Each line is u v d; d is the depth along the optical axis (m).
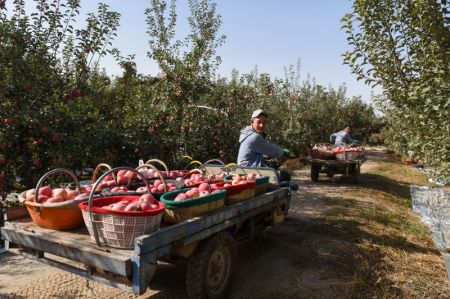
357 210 7.41
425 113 4.35
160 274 4.08
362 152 11.58
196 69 8.52
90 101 6.68
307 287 3.85
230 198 3.77
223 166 5.04
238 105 9.73
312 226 6.04
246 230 4.38
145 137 7.28
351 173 11.11
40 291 3.64
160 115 7.50
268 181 4.77
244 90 10.82
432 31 3.86
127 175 3.90
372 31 4.44
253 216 4.35
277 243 5.18
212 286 3.34
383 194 9.90
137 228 2.64
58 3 5.85
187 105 8.01
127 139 6.84
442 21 3.81
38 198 3.04
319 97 20.75
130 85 7.82
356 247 5.10
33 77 5.57
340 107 24.41
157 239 2.62
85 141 5.81
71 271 2.88
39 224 3.14
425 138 4.89
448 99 3.71
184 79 8.20
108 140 6.24
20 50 5.36
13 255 4.63
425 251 5.25
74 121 5.90
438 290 3.90
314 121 18.23
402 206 8.72
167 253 2.74
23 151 5.25
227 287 3.52
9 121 4.88
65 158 5.50
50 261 3.01
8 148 5.12
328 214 6.95
